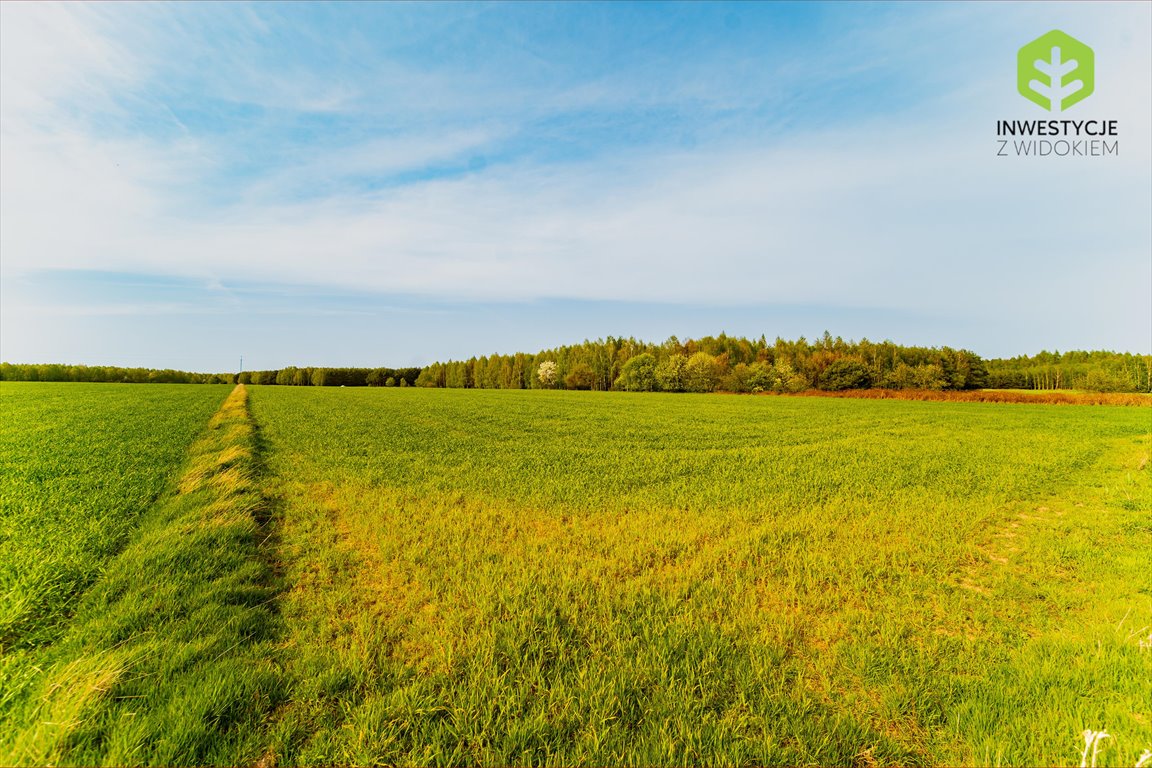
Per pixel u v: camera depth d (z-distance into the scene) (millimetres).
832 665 4254
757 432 21844
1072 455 15617
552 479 11430
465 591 5504
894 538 7758
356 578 6000
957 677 4020
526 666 4074
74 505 7746
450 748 3248
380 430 20359
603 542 7406
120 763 2943
